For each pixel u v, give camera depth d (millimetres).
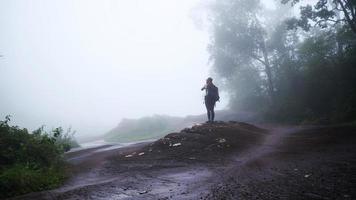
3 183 6715
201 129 12797
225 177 6789
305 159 8031
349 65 26406
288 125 24531
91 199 5758
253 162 8188
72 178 8055
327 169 6672
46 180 7473
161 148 11078
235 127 13945
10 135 9742
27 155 9109
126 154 11414
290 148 10031
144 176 7434
